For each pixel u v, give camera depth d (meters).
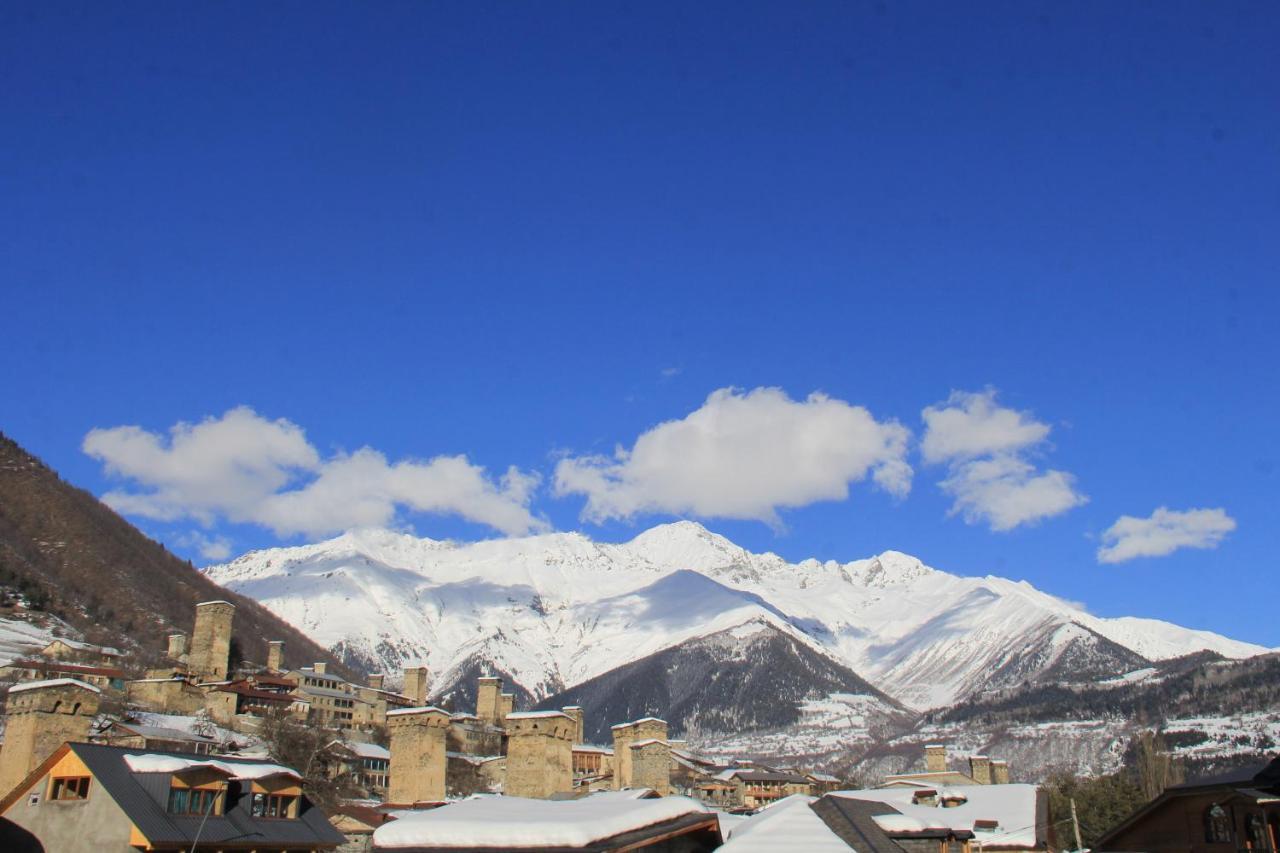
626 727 113.00
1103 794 129.88
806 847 51.00
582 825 49.94
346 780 136.50
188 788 65.75
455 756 162.25
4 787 83.50
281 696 178.00
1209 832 63.94
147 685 159.75
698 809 59.03
